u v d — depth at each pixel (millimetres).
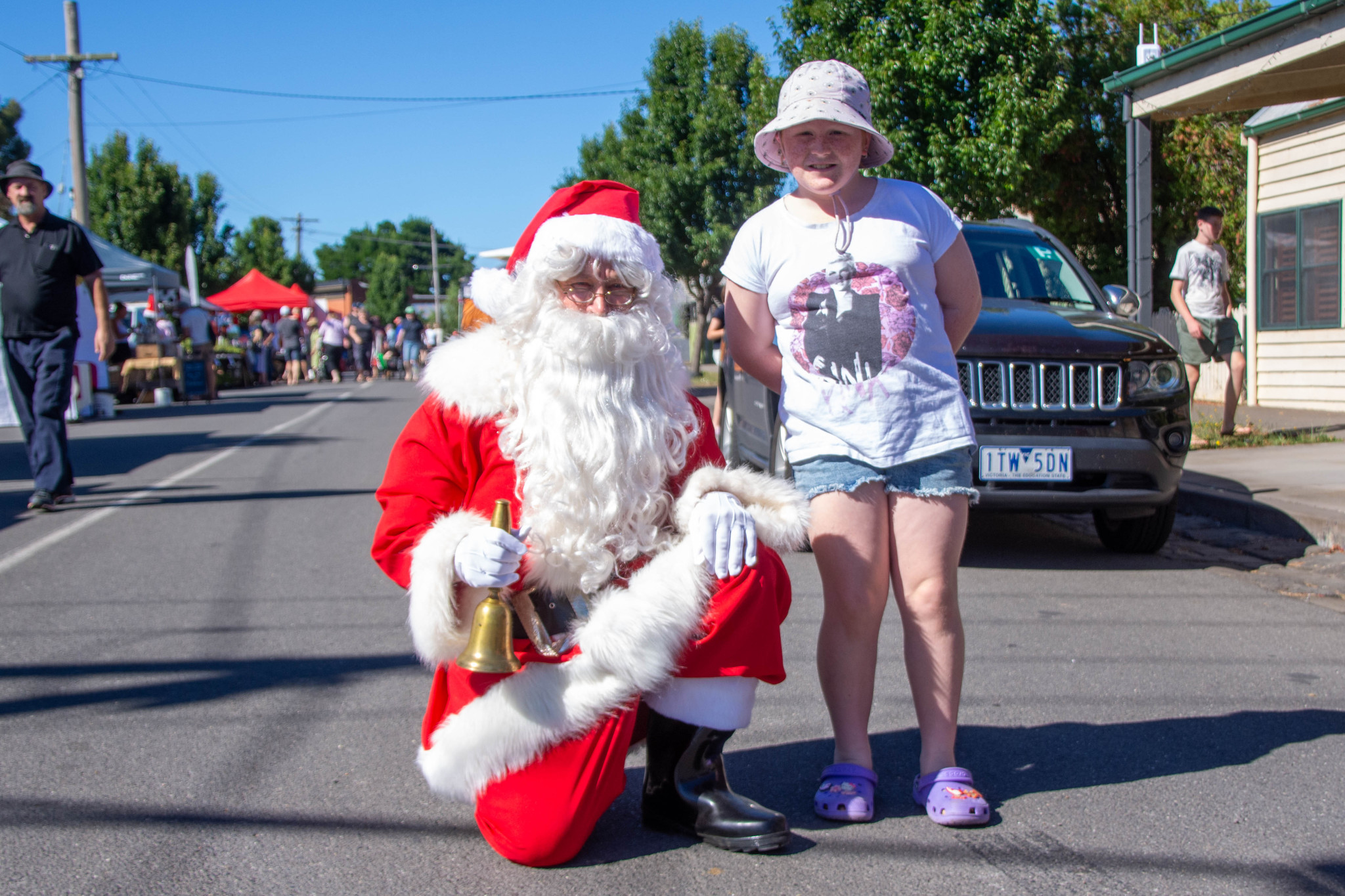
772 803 2727
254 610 4625
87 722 3297
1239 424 10219
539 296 2330
